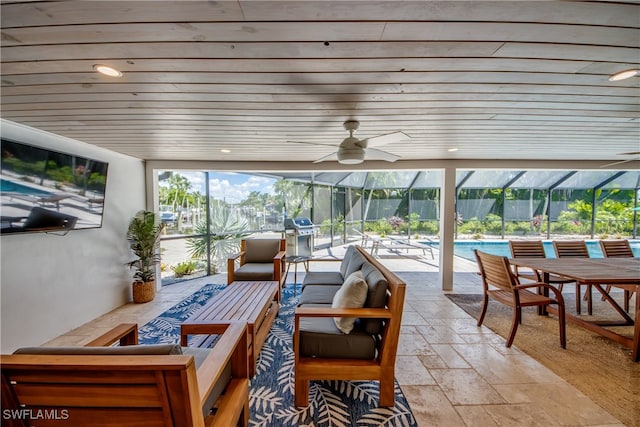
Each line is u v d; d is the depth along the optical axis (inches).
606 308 132.2
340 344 69.2
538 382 75.9
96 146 126.2
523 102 75.3
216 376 43.8
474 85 64.8
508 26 42.9
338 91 67.6
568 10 39.3
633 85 64.7
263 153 145.3
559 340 99.6
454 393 71.7
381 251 299.1
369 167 166.2
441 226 169.0
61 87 64.3
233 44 47.5
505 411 65.4
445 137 113.7
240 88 65.6
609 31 44.1
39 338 97.9
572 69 57.1
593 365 83.7
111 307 132.6
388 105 77.2
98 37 45.1
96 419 36.6
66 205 105.7
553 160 166.7
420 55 51.4
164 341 101.6
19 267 91.6
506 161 165.5
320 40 46.4
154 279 151.2
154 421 36.3
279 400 70.0
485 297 112.0
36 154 94.1
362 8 39.0
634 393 71.2
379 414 64.8
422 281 185.8
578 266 112.0
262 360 89.3
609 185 299.0
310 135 109.4
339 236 291.7
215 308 89.1
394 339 66.4
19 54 49.9
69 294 109.7
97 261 124.3
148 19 40.7
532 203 308.0
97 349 35.6
